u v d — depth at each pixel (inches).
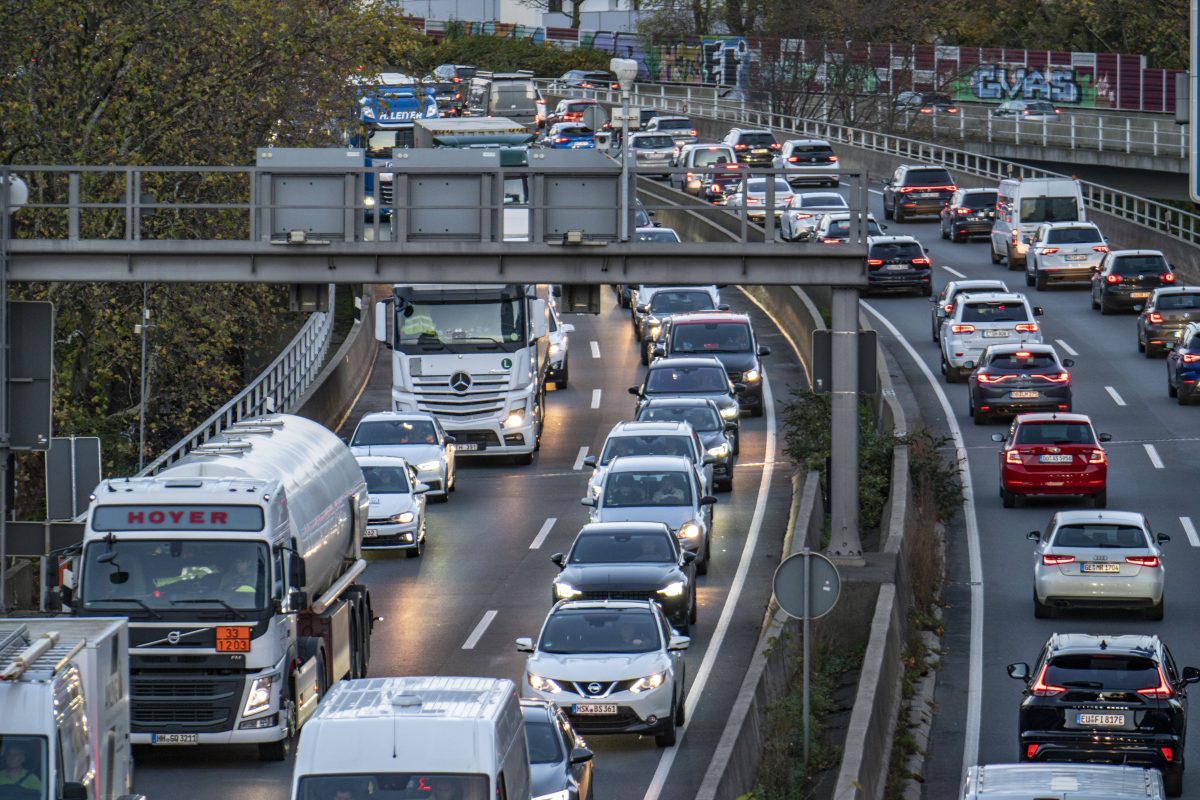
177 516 1998.0
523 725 1531.7
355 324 5123.0
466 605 2842.0
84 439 2222.0
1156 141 7682.1
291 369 4387.3
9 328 2425.0
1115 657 1975.9
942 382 4616.1
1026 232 6053.2
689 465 3117.6
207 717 1978.3
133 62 3673.7
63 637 1425.9
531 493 3708.2
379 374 5098.4
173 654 1971.0
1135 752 1943.9
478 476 3902.6
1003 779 1354.6
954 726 2321.6
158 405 4197.8
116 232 3698.3
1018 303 4611.2
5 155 3609.7
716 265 2684.5
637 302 5487.2
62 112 3595.0
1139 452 3838.6
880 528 3095.5
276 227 2672.2
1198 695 2413.9
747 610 2805.1
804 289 5733.3
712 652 2578.7
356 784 1366.9
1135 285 5275.6
